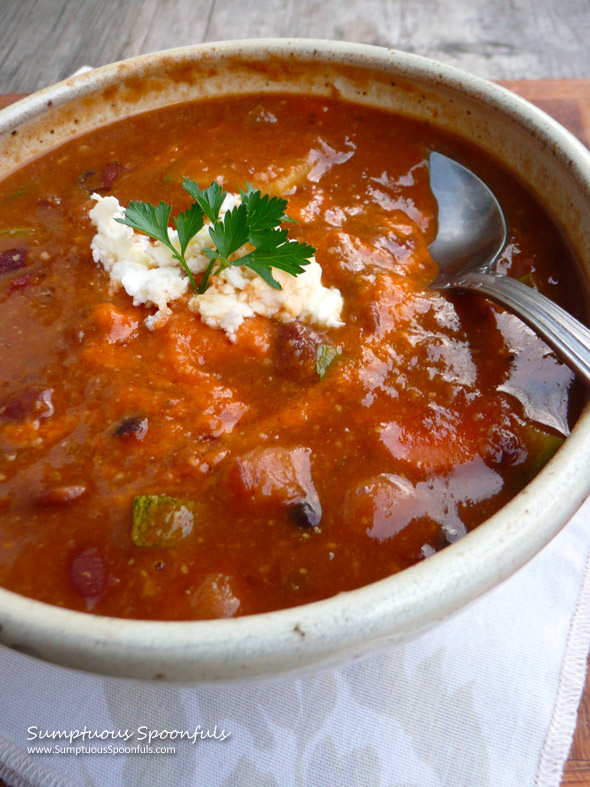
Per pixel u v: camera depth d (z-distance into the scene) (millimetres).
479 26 500
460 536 231
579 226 270
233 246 266
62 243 302
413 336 267
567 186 277
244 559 229
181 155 333
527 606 246
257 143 336
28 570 228
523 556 190
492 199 301
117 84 332
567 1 517
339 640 178
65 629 178
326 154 333
